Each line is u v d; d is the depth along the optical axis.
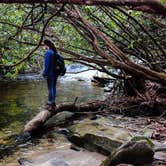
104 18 11.68
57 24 11.90
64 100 14.41
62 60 10.21
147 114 10.57
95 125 8.89
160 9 2.21
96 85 19.89
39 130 9.48
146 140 6.05
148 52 11.94
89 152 7.42
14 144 8.31
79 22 9.48
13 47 10.91
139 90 12.00
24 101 14.25
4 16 10.57
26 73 24.88
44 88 18.67
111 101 11.94
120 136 7.54
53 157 7.16
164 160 5.97
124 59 8.55
